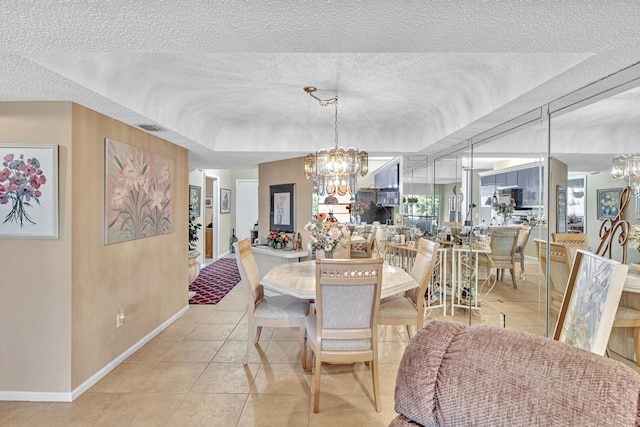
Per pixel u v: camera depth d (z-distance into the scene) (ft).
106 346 9.09
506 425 2.38
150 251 11.29
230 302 15.67
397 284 9.07
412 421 2.93
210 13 4.20
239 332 12.01
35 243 7.81
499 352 2.64
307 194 16.47
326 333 7.48
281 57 7.66
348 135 14.43
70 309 7.85
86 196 8.29
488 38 4.92
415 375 2.91
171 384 8.54
